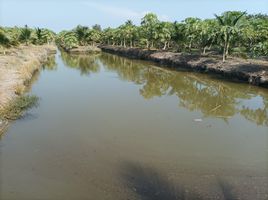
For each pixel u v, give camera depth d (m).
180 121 19.50
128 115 20.47
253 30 47.72
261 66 33.38
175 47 64.56
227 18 41.69
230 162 13.56
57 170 12.28
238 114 21.83
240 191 11.08
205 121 19.73
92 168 12.53
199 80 35.31
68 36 90.19
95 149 14.49
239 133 17.66
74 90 28.88
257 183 11.70
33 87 29.72
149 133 16.98
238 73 34.47
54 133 16.44
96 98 25.45
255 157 14.23
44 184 11.18
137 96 26.77
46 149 14.31
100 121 18.91
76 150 14.30
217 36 42.59
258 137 17.09
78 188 10.97
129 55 69.00
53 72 41.97
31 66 38.00
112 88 30.48
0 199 10.16
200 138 16.52
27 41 74.50
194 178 11.95
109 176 11.89
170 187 11.19
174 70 43.91
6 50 49.00
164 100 25.48
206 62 41.91
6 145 14.59
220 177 12.11
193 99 26.19
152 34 61.53
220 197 10.62
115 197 10.43
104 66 50.78
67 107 22.06
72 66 50.47
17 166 12.51
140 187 11.14
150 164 13.07
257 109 23.34
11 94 21.33
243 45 50.59
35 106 21.78
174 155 14.09
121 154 13.99
